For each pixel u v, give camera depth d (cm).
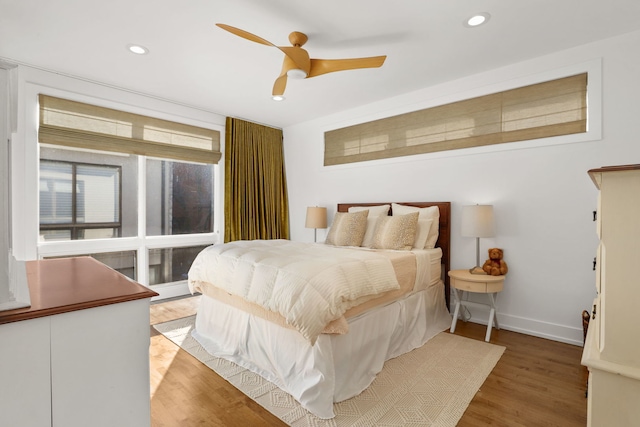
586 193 269
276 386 205
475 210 296
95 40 263
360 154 428
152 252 401
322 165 473
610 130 258
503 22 238
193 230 445
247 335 235
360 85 354
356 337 207
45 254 320
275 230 510
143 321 89
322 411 176
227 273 242
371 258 240
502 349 261
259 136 496
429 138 362
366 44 269
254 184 488
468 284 284
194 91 374
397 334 252
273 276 205
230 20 237
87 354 80
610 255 97
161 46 273
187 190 438
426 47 274
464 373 222
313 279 192
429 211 338
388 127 398
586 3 215
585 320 240
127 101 371
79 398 80
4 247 73
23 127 305
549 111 287
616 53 255
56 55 289
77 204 346
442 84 349
